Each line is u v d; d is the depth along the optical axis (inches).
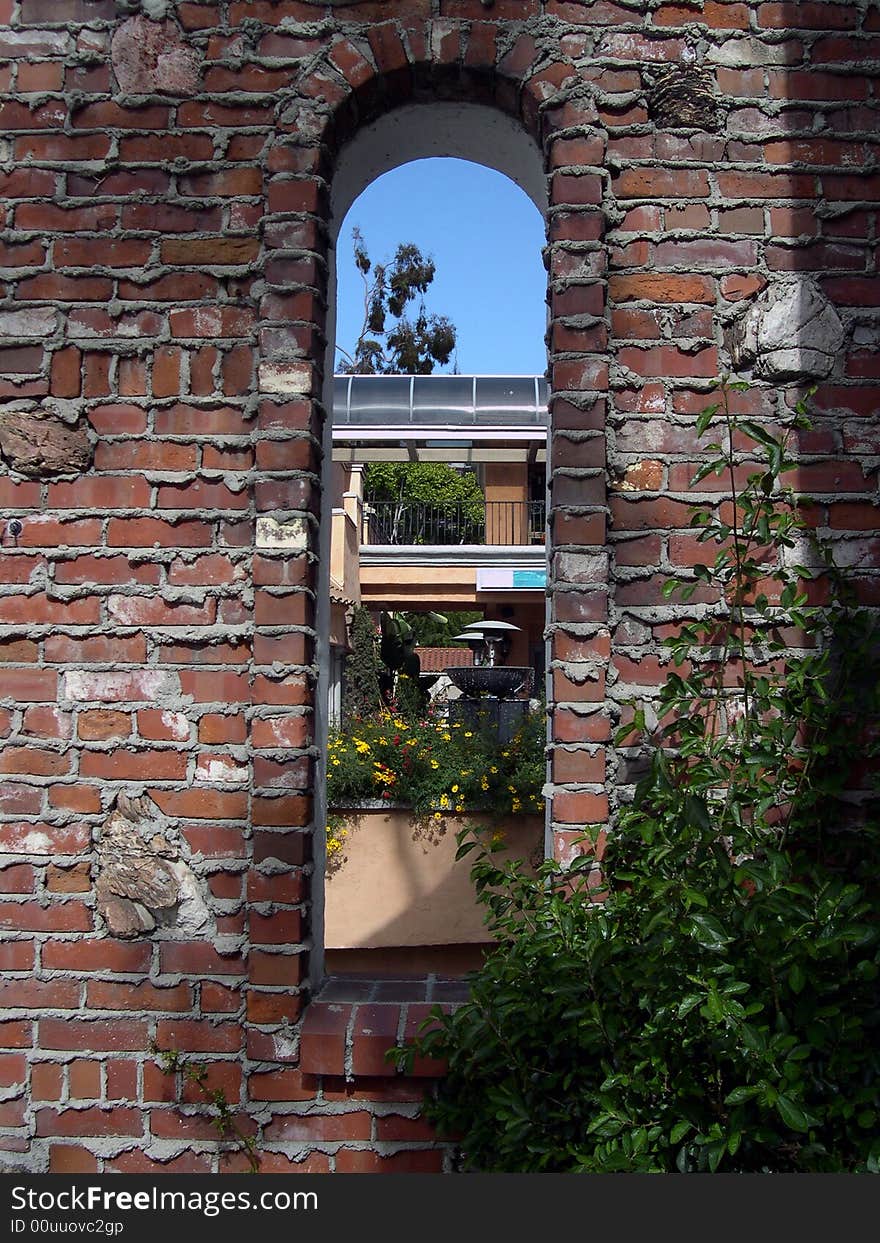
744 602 91.0
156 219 93.7
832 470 91.7
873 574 90.7
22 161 94.6
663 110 93.6
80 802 91.0
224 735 90.9
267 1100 88.0
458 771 237.6
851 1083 72.7
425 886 236.2
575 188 91.9
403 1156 87.4
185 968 89.7
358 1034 86.7
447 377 417.1
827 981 73.7
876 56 94.3
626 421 92.2
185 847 90.4
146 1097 89.0
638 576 91.3
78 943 90.4
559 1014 78.6
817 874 75.1
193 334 93.1
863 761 89.1
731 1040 68.9
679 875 75.0
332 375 102.3
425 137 105.4
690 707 90.0
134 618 91.8
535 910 84.3
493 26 93.5
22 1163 89.0
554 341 91.9
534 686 409.7
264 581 90.0
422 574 528.1
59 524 92.7
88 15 95.2
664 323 92.7
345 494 436.1
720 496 91.8
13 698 91.7
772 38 94.3
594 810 88.0
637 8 94.2
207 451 92.6
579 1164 72.6
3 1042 90.0
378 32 93.5
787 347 92.0
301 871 88.8
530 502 549.0
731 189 93.4
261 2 94.3
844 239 93.0
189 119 94.2
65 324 93.7
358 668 388.8
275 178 92.4
